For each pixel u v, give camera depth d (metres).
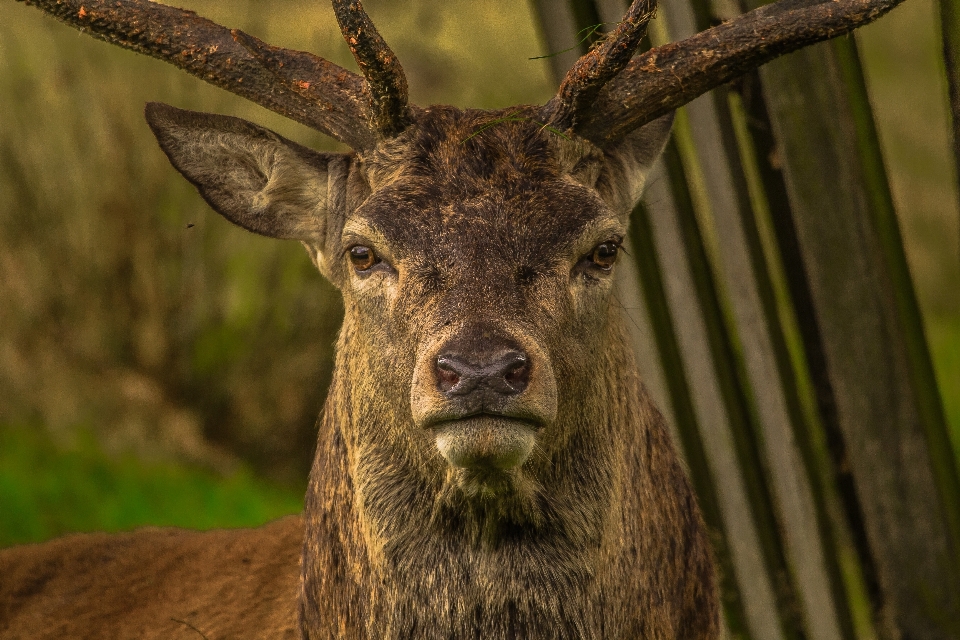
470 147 7.25
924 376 9.98
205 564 9.64
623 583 7.46
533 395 6.48
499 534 7.20
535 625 7.21
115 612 9.58
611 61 7.24
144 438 19.02
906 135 24.25
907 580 10.42
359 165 7.78
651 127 8.15
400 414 7.17
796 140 9.73
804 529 10.48
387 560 7.35
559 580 7.22
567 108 7.47
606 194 7.86
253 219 8.34
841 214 9.78
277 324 19.61
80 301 19.44
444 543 7.26
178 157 8.27
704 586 8.23
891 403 10.08
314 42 18.27
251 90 7.97
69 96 19.38
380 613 7.39
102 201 19.31
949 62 8.25
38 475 17.22
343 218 7.96
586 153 7.61
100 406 19.16
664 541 7.87
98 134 19.33
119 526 16.20
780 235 10.52
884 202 9.71
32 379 19.23
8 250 19.42
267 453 19.80
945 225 22.97
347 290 7.84
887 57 25.56
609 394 7.51
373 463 7.42
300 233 8.27
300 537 9.30
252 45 7.77
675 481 8.14
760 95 10.20
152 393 19.47
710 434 10.66
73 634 9.55
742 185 10.23
